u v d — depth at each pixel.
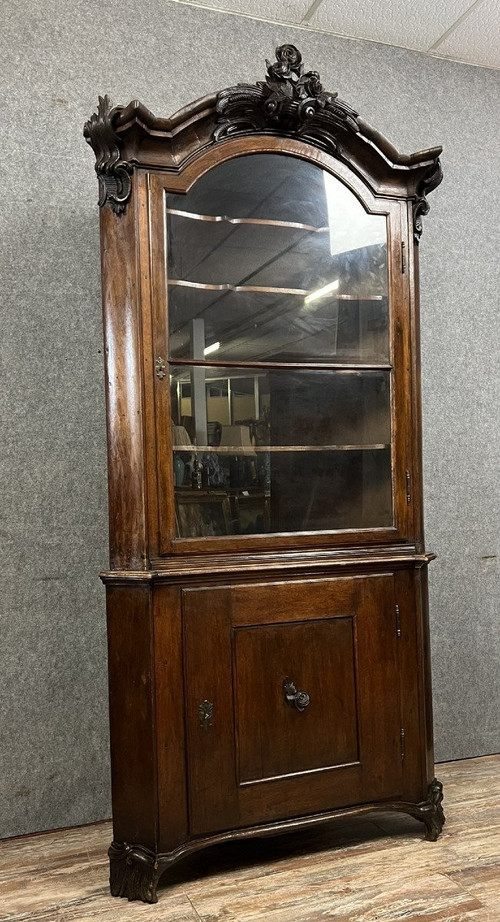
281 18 2.52
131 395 1.83
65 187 2.28
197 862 1.96
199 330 1.90
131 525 1.83
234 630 1.88
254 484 1.96
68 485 2.26
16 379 2.21
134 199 1.82
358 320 2.08
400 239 2.11
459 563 2.71
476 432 2.75
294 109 1.95
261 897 1.75
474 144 2.78
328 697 1.97
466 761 2.66
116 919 1.68
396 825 2.14
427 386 2.68
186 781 1.81
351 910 1.67
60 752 2.22
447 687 2.67
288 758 1.92
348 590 2.00
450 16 2.52
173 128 1.84
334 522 2.03
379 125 2.65
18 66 2.24
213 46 2.47
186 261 1.89
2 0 2.23
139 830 1.80
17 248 2.22
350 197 2.07
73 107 2.30
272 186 1.99
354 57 2.63
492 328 2.79
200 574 1.83
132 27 2.37
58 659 2.23
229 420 1.93
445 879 1.80
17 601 2.19
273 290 1.99
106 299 1.87
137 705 1.81
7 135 2.22
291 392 2.01
